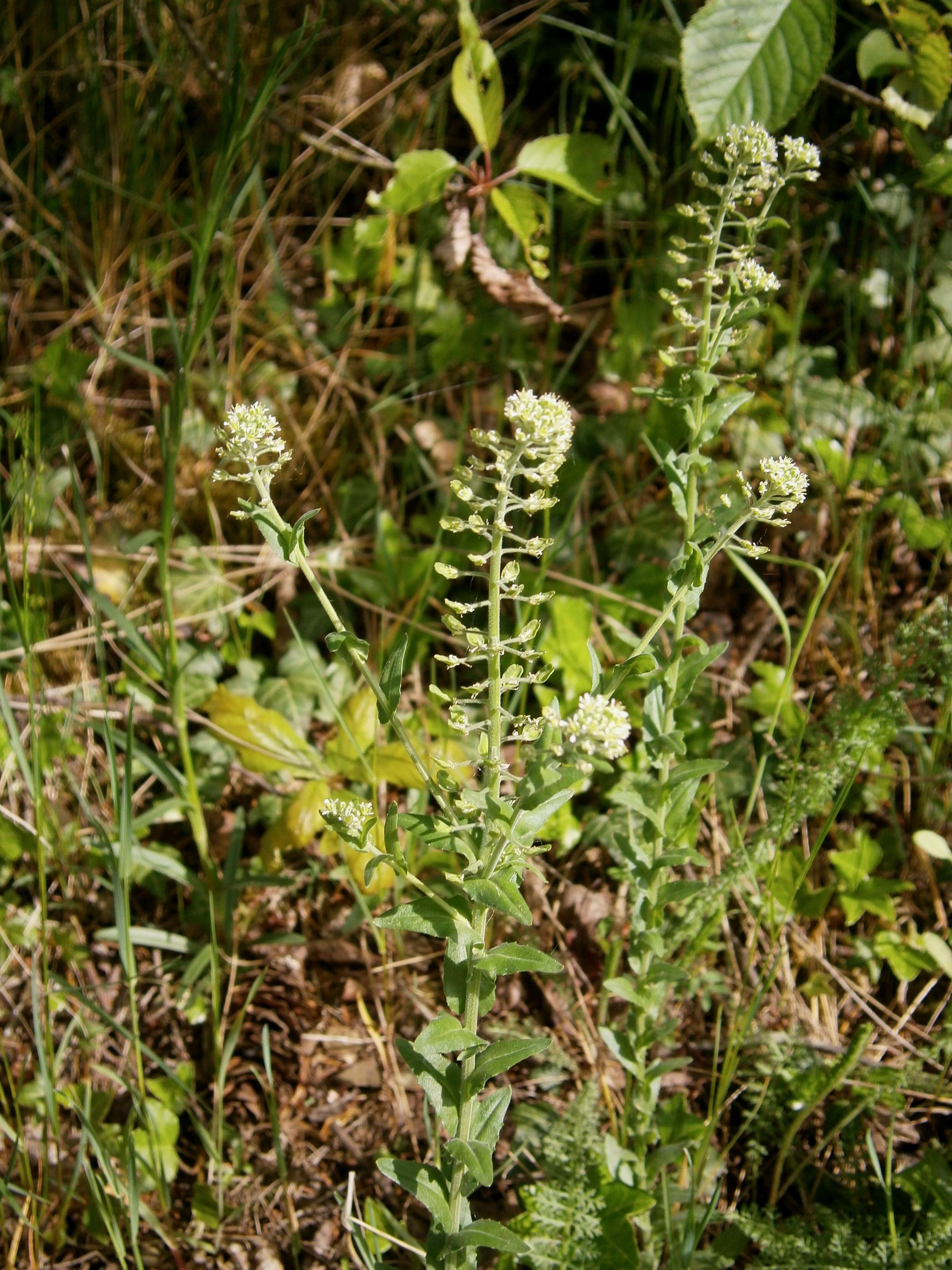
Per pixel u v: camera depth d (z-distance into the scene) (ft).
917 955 2.73
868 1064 2.64
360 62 3.84
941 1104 2.62
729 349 2.20
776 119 2.53
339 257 3.74
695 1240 2.23
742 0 2.48
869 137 3.39
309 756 2.85
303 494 3.41
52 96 4.00
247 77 2.57
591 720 1.76
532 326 3.65
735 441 3.31
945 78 2.93
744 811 2.94
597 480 3.37
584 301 3.77
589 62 3.48
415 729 2.94
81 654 3.11
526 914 1.81
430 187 2.94
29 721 2.87
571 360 3.40
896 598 3.20
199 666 3.08
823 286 3.61
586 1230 2.26
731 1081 2.54
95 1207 2.46
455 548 3.17
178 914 2.87
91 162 3.80
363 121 3.85
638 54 3.65
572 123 3.96
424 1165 2.02
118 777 2.95
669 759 2.18
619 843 2.21
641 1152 2.40
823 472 3.24
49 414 3.51
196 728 3.05
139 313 3.74
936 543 3.07
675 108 3.80
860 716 2.42
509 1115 2.58
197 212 3.39
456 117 3.89
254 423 1.82
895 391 3.40
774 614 3.22
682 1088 2.64
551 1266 2.27
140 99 3.69
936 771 2.92
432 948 2.82
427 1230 2.52
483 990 1.94
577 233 3.74
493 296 3.12
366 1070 2.69
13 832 2.75
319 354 3.67
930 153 3.11
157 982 2.77
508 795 2.56
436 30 3.82
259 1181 2.56
